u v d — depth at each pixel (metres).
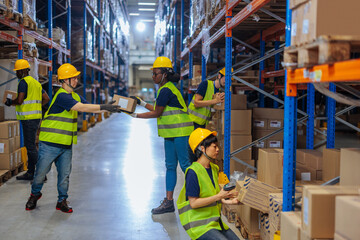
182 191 2.69
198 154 2.63
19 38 6.43
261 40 6.55
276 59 6.64
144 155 8.05
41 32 8.21
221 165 5.16
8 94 5.54
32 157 5.56
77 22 13.32
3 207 4.36
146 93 46.47
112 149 8.82
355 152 2.19
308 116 4.70
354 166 2.20
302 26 1.99
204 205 2.48
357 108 13.18
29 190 5.09
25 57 6.88
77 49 12.94
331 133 4.77
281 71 5.82
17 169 6.03
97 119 16.78
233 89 6.40
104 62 17.42
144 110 26.00
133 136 11.41
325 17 1.83
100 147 9.11
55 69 11.48
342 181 2.35
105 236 3.53
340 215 1.71
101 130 13.06
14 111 7.43
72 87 4.07
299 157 4.22
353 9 1.85
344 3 1.84
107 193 5.04
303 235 2.02
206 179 2.55
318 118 5.76
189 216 2.54
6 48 7.03
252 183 3.05
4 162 5.61
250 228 3.26
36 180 4.18
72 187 5.34
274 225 2.80
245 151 4.88
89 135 11.55
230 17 4.63
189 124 4.17
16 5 6.09
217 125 5.51
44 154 4.02
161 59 4.18
